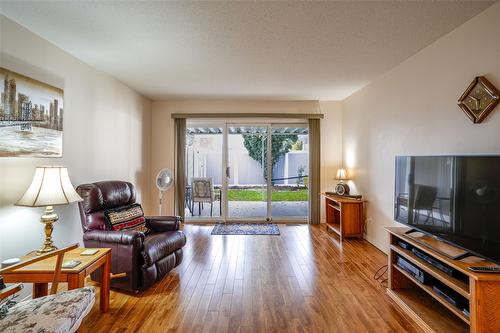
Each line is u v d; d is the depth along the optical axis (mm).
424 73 2826
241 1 2010
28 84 2404
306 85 4238
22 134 2334
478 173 1766
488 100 2039
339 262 3266
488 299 1547
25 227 2373
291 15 2197
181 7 2090
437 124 2635
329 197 4645
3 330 1293
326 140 5336
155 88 4445
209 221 5438
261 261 3297
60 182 2180
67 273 1900
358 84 4168
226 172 5488
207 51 2920
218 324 2023
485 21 2102
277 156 5594
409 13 2164
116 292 2512
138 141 4730
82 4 2049
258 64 3312
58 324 1347
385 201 3617
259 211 5570
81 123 3158
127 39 2629
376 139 3873
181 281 2750
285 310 2215
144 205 5039
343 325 2014
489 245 1680
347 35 2541
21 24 2332
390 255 2494
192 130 5594
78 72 3105
